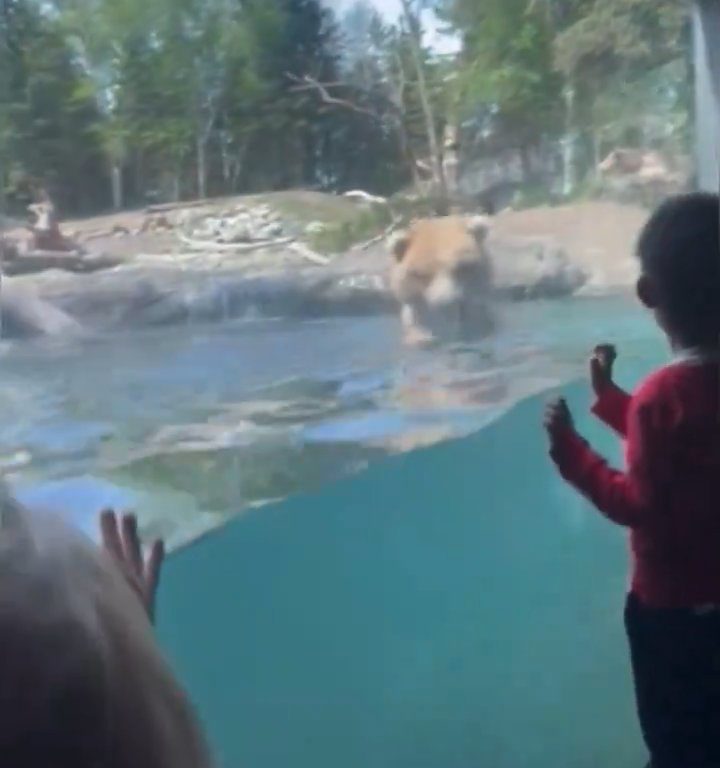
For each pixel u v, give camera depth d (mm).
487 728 1130
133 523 611
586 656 1164
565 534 1154
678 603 1148
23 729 300
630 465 1124
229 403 1069
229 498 1049
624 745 1157
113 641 316
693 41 1138
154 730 314
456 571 1126
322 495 1085
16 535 321
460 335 1124
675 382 1125
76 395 1028
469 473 1126
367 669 1091
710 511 1124
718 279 1125
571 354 1153
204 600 1034
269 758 1035
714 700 1177
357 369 1104
